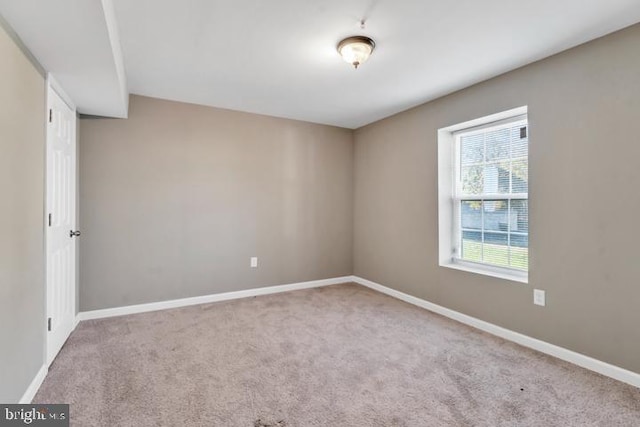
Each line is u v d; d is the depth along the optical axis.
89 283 3.07
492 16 1.93
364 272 4.46
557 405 1.77
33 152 1.86
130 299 3.25
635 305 1.99
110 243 3.16
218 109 3.69
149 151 3.33
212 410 1.71
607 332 2.11
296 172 4.21
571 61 2.29
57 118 2.34
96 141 3.09
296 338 2.66
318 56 2.46
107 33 1.64
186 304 3.52
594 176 2.18
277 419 1.65
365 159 4.43
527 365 2.23
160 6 1.83
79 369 2.12
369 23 2.01
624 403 1.80
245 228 3.87
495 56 2.43
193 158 3.55
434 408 1.74
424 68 2.64
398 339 2.65
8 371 1.54
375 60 2.51
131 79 2.90
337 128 4.53
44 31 1.61
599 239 2.16
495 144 2.97
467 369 2.16
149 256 3.34
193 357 2.31
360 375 2.08
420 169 3.55
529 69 2.54
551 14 1.90
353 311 3.36
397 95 3.27
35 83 1.89
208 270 3.65
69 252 2.66
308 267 4.34
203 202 3.62
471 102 2.99
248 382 1.99
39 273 1.95
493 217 2.98
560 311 2.35
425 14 1.91
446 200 3.35
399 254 3.84
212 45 2.29
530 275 2.54
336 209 4.54
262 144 3.96
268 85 3.03
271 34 2.15
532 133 2.52
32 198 1.84
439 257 3.32
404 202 3.77
